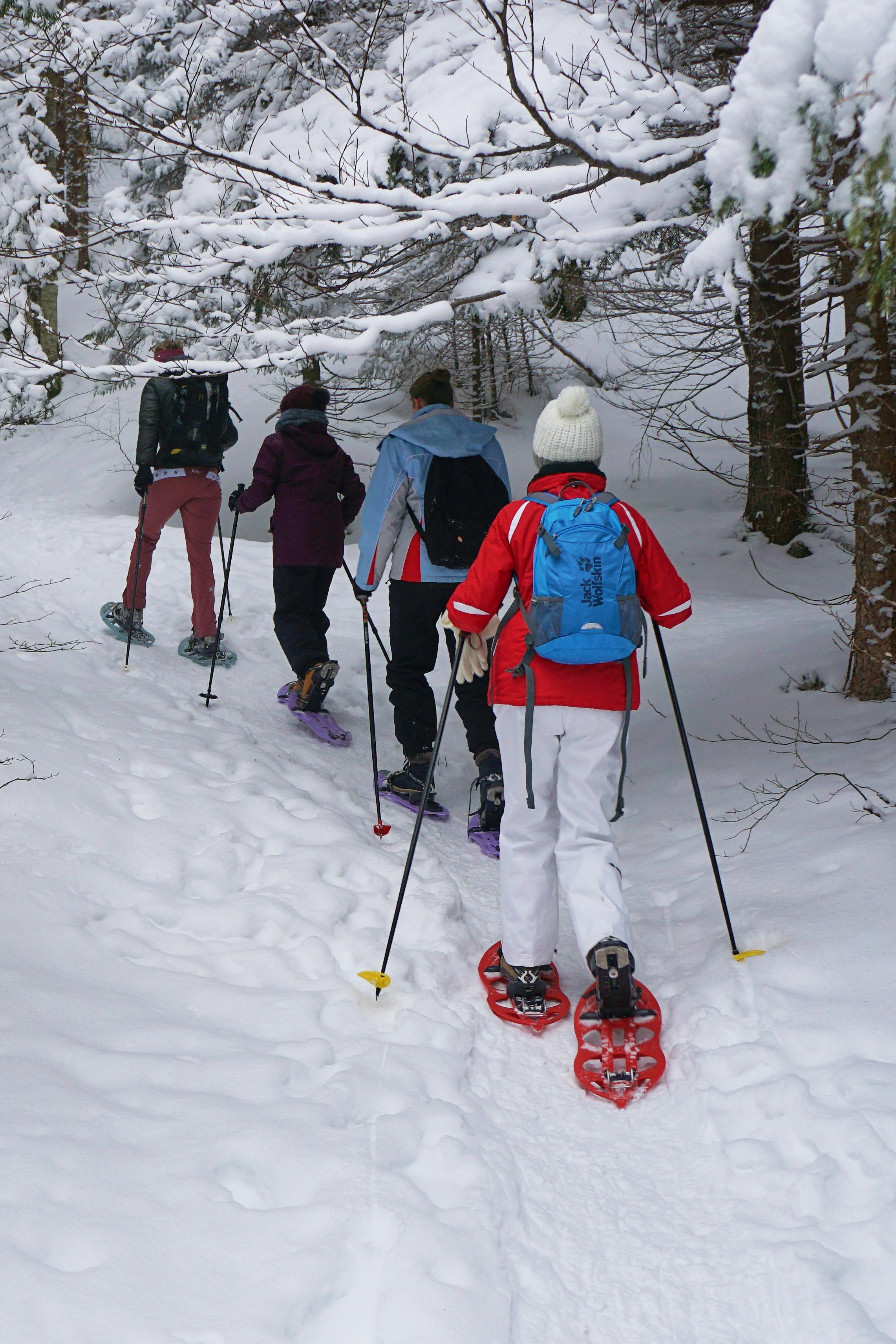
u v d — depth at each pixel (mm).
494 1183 2053
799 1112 2244
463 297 4496
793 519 10227
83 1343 1495
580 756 2801
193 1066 2287
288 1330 1609
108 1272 1633
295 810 4102
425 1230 1838
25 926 2783
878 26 1907
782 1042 2518
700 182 4152
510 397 15094
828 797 4027
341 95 7059
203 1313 1597
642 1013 2646
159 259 4992
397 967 3014
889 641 4965
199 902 3268
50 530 9008
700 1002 2814
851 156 2424
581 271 4633
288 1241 1772
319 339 4121
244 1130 2047
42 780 3682
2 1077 2072
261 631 6762
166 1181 1870
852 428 4703
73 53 6836
